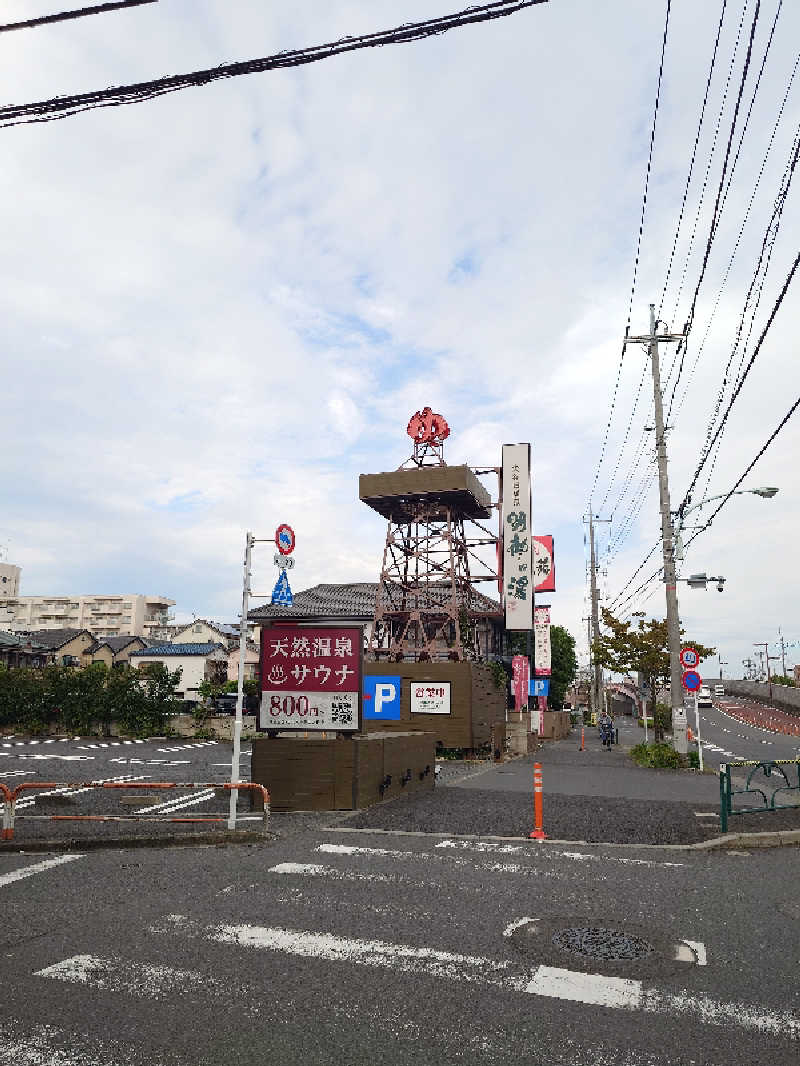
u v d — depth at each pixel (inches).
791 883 329.4
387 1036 178.4
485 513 1450.5
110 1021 185.6
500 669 1330.0
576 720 2753.4
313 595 1579.7
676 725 935.7
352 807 524.1
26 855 390.3
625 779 773.3
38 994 202.1
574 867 357.4
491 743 1147.9
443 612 1309.1
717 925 266.7
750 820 488.1
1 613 3816.4
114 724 1341.0
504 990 206.8
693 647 1441.9
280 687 537.3
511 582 1338.6
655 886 321.7
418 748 663.1
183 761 911.7
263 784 530.3
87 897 301.6
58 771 790.5
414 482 1312.7
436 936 252.2
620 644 1459.2
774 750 1288.1
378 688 1087.6
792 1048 173.9
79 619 4138.8
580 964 226.5
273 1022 185.8
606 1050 172.2
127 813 515.2
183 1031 180.4
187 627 2564.0
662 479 983.6
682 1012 193.2
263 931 256.8
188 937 250.5
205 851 394.0
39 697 1371.8
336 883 323.9
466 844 411.5
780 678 4264.3
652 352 1012.5
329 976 216.5
